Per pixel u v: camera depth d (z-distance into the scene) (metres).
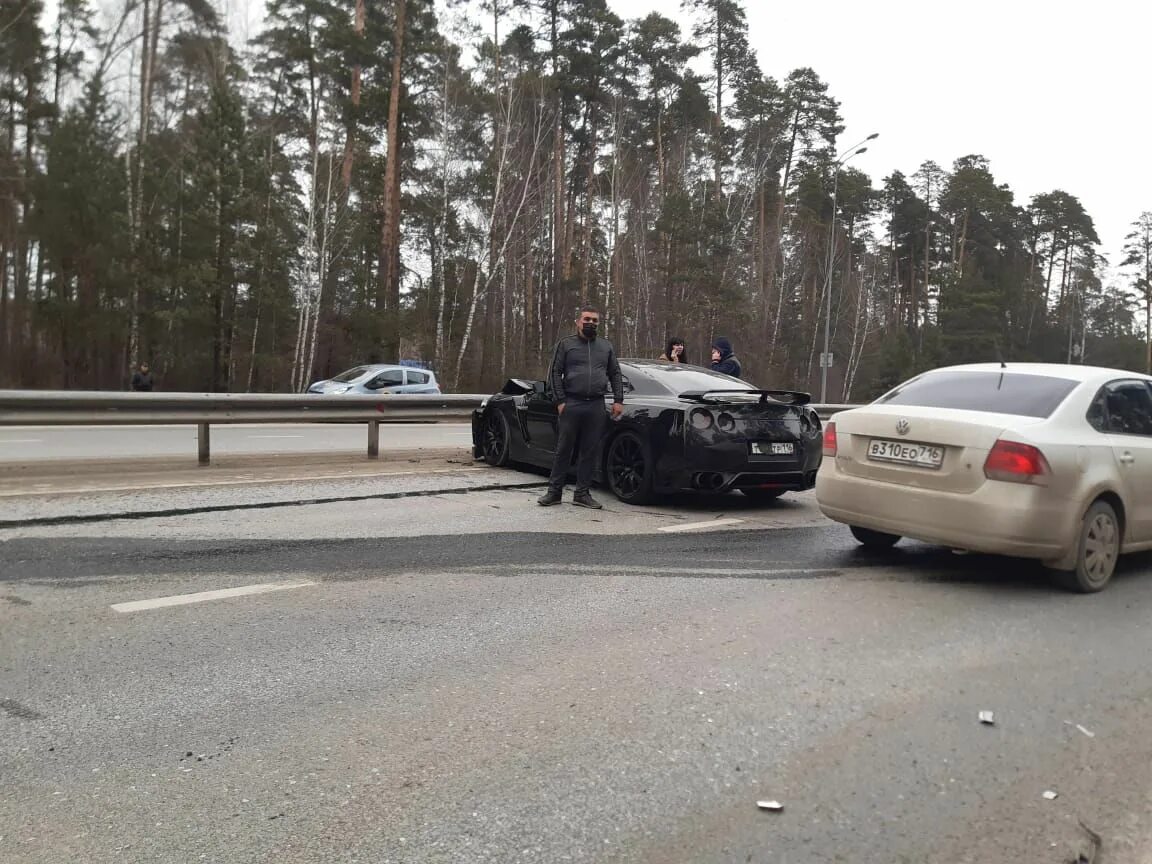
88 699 3.84
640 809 3.08
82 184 31.12
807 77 54.91
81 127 31.64
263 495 8.45
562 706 3.90
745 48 48.78
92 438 14.92
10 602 5.09
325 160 35.88
